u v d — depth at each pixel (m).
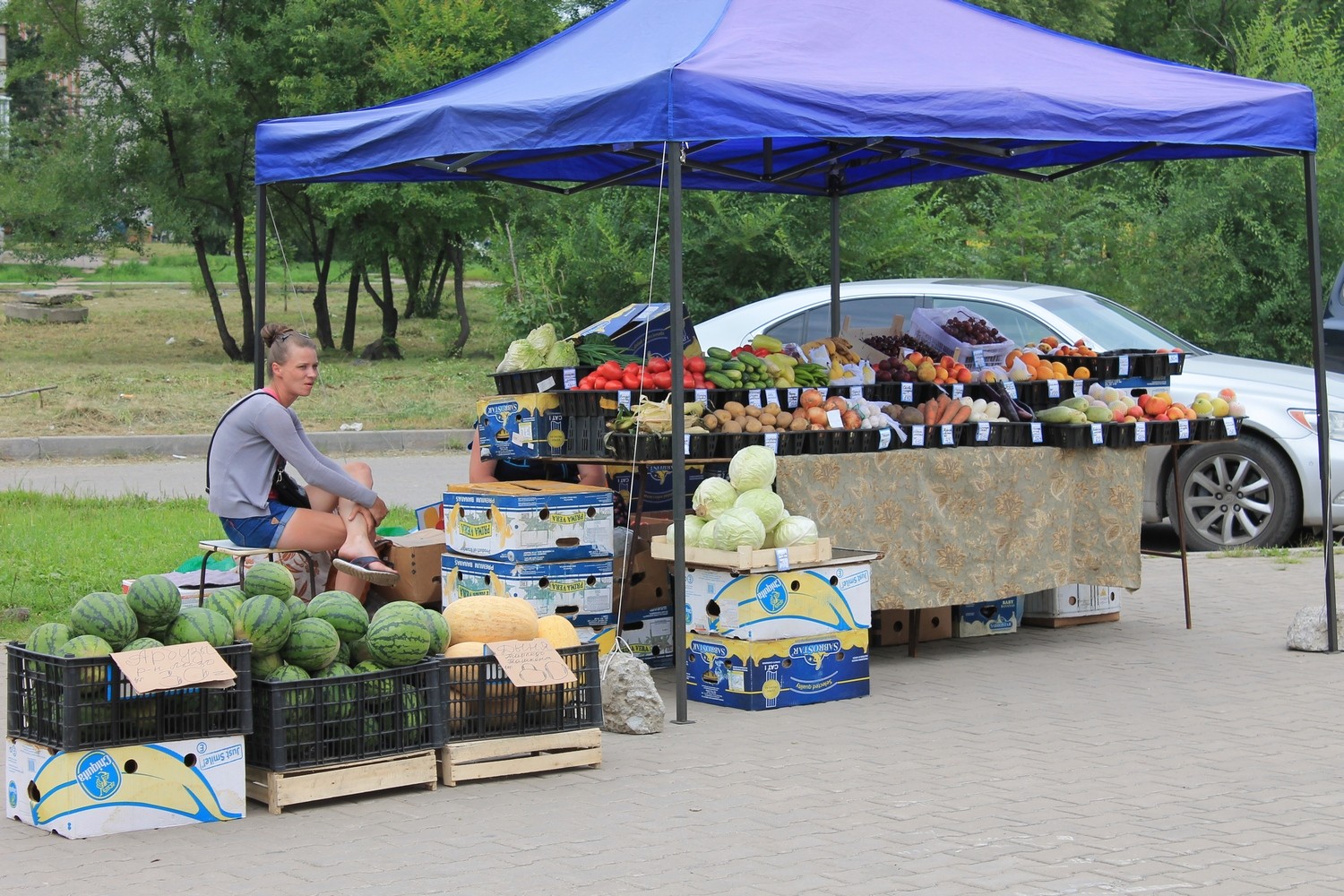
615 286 20.00
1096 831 4.96
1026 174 9.45
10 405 18.80
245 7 25.97
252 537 7.34
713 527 6.94
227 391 20.52
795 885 4.43
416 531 8.61
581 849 4.80
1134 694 7.09
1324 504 8.00
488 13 24.86
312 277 44.81
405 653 5.50
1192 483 11.37
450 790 5.59
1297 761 5.87
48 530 11.23
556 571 7.18
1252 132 7.59
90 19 25.50
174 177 25.97
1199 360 11.50
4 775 5.84
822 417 7.44
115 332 30.11
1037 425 8.16
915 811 5.21
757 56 6.95
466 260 30.45
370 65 25.47
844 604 7.10
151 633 5.26
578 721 5.91
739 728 6.54
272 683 5.26
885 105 6.73
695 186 10.22
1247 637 8.45
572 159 9.53
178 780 5.12
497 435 7.89
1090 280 18.39
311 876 4.55
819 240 18.75
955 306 11.73
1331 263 17.19
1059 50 8.16
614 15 8.24
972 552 7.91
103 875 4.58
